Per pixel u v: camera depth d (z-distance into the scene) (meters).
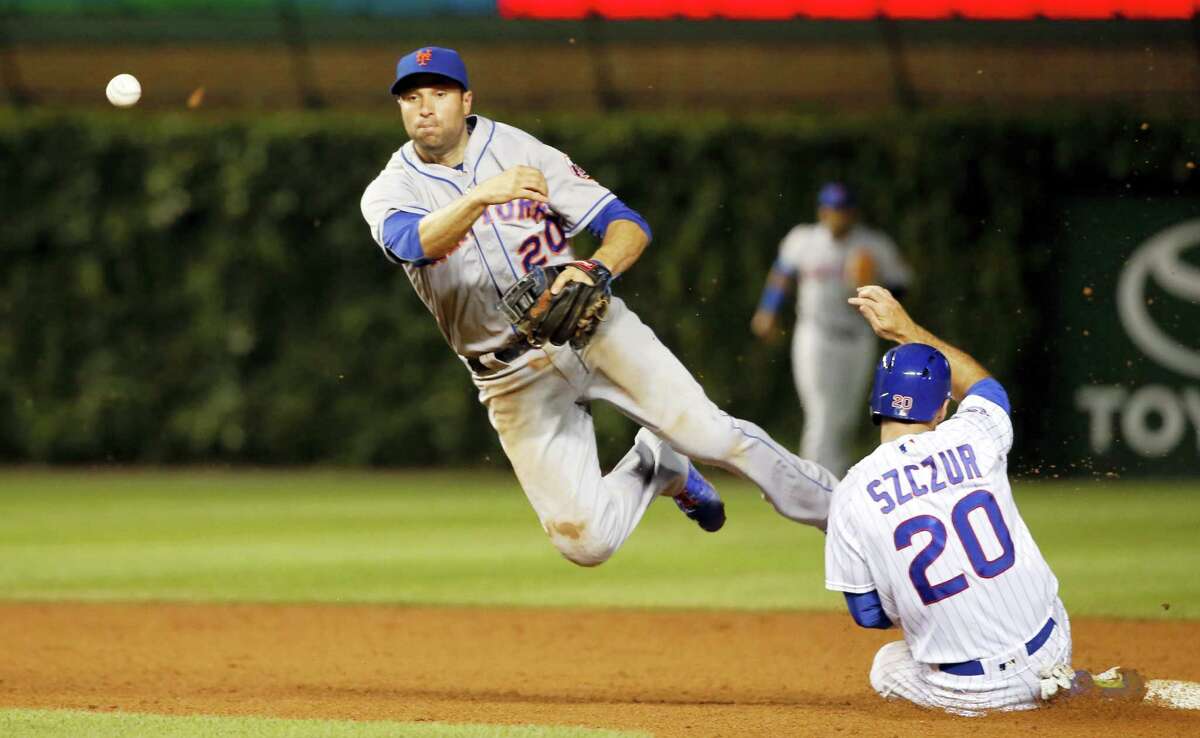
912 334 17.59
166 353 54.53
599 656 23.02
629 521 18.66
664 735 15.19
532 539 36.69
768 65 54.53
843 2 53.62
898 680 16.67
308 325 53.97
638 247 17.20
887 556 16.02
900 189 50.75
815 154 51.22
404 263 17.19
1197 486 47.16
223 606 27.58
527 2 55.09
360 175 53.41
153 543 36.19
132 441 54.88
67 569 32.22
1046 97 53.12
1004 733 15.12
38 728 15.30
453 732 15.06
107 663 22.31
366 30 55.62
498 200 15.12
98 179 54.34
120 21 56.44
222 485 49.31
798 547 35.22
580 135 52.06
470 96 17.52
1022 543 16.19
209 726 15.43
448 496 45.97
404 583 30.25
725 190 51.50
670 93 55.09
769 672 21.67
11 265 54.75
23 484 49.88
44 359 54.75
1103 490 46.28
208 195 53.97
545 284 16.33
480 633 24.97
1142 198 50.06
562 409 18.19
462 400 53.25
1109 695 16.52
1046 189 50.50
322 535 37.50
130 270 54.38
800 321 42.72
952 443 16.22
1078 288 50.50
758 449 18.31
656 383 17.92
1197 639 23.52
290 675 21.42
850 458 49.19
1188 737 15.14
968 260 50.53
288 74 56.41
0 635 24.72
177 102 56.72
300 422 54.06
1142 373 50.16
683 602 27.80
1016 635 16.09
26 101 57.16
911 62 53.72
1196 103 51.88
